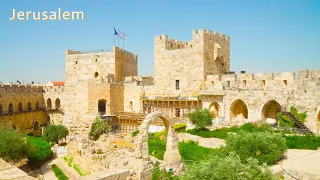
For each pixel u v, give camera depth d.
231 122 50.53
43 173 38.59
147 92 68.88
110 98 68.69
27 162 42.62
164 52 66.88
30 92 79.94
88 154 34.41
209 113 50.28
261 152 29.70
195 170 20.25
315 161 27.62
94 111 67.75
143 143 31.55
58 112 82.31
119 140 52.41
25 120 76.06
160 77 67.38
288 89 49.16
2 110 69.00
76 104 70.00
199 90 59.62
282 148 31.02
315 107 44.09
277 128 44.34
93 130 62.03
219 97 57.38
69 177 35.53
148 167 29.14
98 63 77.81
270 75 53.03
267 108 53.44
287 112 46.25
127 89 71.94
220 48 65.94
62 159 44.53
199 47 61.94
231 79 58.16
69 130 63.00
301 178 23.33
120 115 66.12
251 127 45.00
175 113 64.31
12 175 24.12
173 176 29.92
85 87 68.12
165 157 34.75
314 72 48.78
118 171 26.16
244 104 57.91
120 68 79.50
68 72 81.19
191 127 53.00
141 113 65.69
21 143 41.03
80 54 79.81
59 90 82.62
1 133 41.53
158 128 53.72
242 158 29.16
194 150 40.81
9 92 71.56
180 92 64.38
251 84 55.34
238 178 18.80
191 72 63.00
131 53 87.62
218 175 19.12
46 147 52.53
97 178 24.11
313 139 37.75
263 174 19.58
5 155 39.41
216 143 41.72
